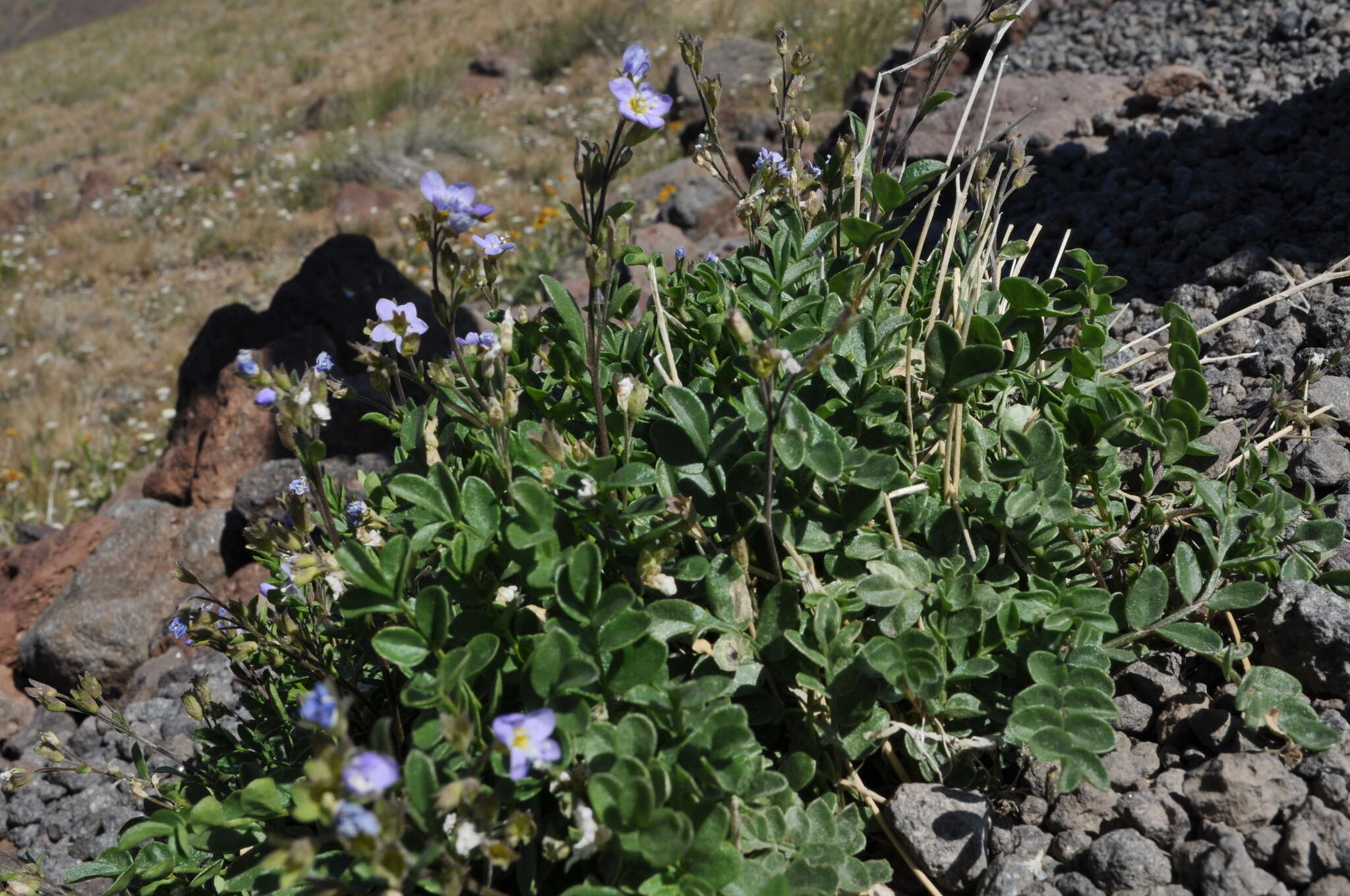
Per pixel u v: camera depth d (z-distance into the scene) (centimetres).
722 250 108
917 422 41
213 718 44
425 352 102
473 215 35
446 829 31
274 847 35
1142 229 68
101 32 643
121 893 41
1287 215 62
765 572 38
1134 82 96
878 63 197
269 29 496
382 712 40
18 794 62
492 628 36
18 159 367
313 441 37
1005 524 39
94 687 43
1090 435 42
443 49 346
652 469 37
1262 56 89
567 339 42
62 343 211
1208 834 34
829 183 46
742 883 33
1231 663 38
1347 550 42
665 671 34
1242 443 44
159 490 108
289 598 40
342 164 255
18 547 94
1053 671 36
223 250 241
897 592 37
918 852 35
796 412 37
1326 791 34
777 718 36
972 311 43
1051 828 36
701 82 46
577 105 264
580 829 31
